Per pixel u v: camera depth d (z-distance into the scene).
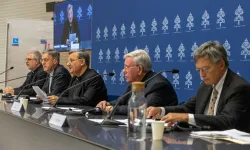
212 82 2.21
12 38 6.24
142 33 4.35
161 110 2.32
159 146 1.36
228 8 3.38
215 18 3.49
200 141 1.50
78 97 3.70
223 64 2.19
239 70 3.29
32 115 2.44
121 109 2.61
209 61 2.17
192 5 3.72
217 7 3.47
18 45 6.26
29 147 2.16
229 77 2.20
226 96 2.12
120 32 4.71
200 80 3.64
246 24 3.23
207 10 3.56
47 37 6.34
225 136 1.61
